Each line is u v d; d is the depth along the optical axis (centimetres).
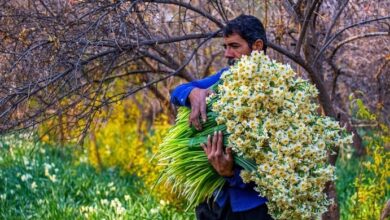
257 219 374
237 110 356
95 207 750
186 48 591
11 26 450
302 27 491
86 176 946
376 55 641
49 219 746
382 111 685
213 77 393
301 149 358
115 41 425
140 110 938
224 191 385
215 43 682
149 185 815
